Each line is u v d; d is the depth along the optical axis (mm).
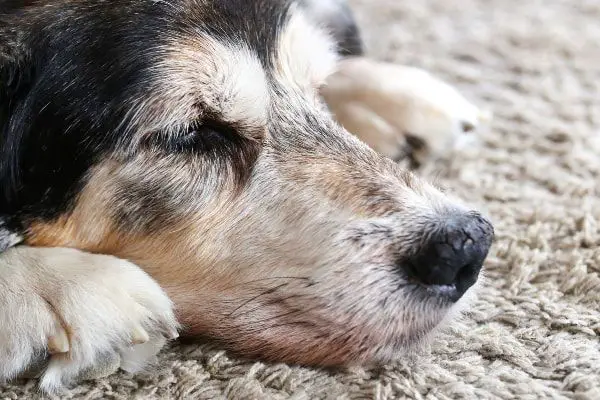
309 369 560
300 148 591
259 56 598
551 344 563
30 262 562
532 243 639
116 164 573
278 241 573
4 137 571
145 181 576
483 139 744
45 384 541
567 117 769
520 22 946
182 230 579
